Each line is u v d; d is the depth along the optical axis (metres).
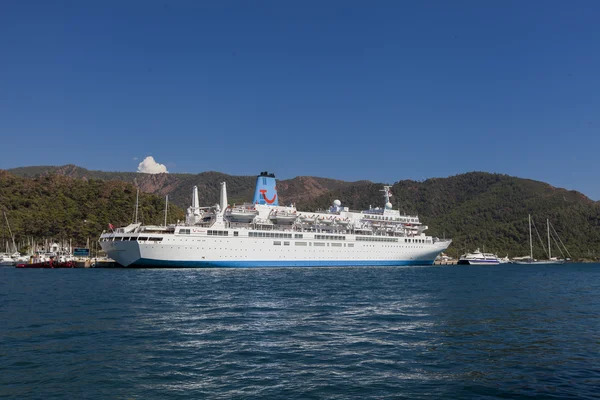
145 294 50.62
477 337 29.23
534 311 41.03
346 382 19.98
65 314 36.47
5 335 28.42
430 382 20.09
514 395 18.45
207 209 107.38
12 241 180.62
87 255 169.12
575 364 23.03
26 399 17.73
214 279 72.00
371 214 128.75
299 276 81.12
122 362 22.72
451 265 190.88
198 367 22.02
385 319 35.59
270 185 115.31
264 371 21.48
